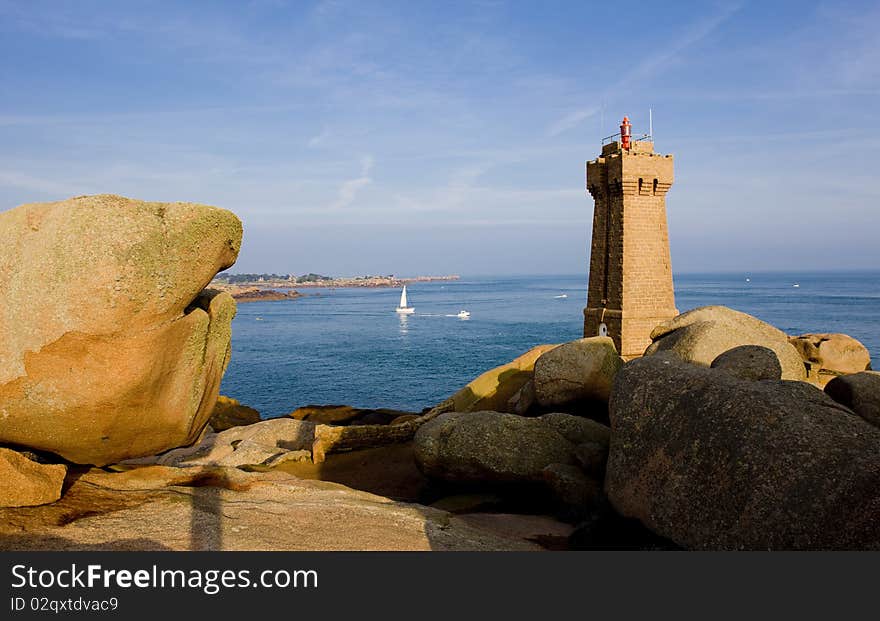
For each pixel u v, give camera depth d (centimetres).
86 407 870
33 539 809
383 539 970
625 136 3266
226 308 1086
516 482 1426
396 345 9544
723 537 871
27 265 830
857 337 8575
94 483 1051
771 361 1254
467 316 15550
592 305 3469
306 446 2086
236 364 7519
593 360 1844
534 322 13600
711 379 1046
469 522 1199
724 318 1741
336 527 998
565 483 1308
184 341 937
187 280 890
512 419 1509
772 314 13250
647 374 1154
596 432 1524
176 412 975
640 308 3222
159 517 940
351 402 5250
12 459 904
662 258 3269
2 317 837
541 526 1215
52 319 816
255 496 1134
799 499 797
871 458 774
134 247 813
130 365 856
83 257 805
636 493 1059
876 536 724
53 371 842
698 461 958
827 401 936
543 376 1881
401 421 2442
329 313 17738
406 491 1664
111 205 829
